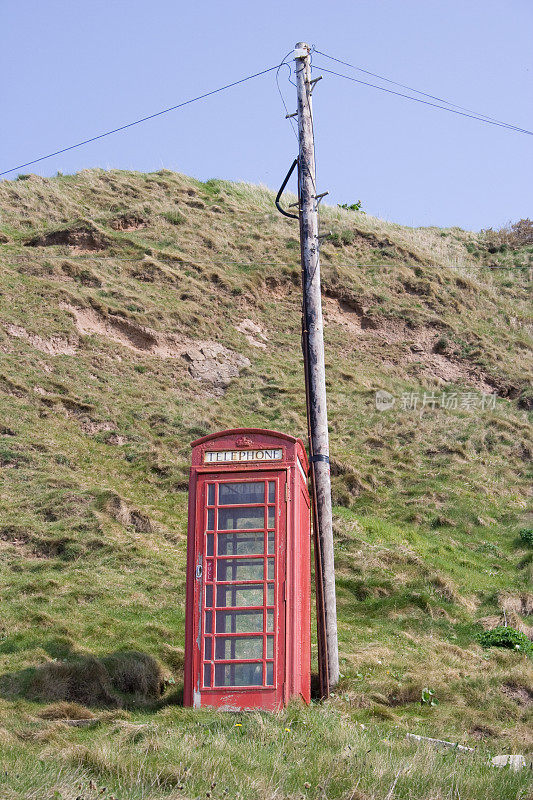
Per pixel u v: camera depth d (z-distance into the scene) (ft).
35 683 34.91
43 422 69.26
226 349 92.89
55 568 48.98
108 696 34.91
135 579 48.03
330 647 37.09
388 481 70.64
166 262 106.42
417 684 37.35
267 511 32.37
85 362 81.87
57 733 29.84
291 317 105.19
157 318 92.53
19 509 55.36
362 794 22.39
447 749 28.19
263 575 31.81
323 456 39.09
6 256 98.12
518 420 90.27
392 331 107.76
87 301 90.17
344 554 54.19
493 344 110.32
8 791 20.59
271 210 136.36
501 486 73.56
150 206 123.65
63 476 61.00
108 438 70.13
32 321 83.76
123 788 22.06
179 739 26.30
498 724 34.63
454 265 135.23
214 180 147.95
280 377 89.92
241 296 104.32
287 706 29.89
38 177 127.65
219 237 117.91
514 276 137.59
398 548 56.44
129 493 61.72
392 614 47.96
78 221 109.91
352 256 122.83
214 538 32.37
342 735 27.37
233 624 31.55
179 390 83.41
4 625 40.96
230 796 21.71
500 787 23.67
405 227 152.25
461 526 64.75
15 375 74.54
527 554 59.77
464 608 50.19
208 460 33.47
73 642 39.45
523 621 49.55
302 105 43.68
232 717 29.14
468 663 42.34
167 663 38.78
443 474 73.05
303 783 23.08
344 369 94.38
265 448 33.22
